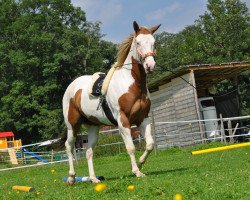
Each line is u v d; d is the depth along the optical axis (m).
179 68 26.64
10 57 63.41
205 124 29.06
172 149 22.03
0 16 68.06
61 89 64.81
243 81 45.69
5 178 18.39
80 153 27.19
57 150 11.34
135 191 6.89
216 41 54.97
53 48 64.88
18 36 65.44
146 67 9.04
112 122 9.92
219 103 32.34
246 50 55.16
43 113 60.19
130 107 9.31
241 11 55.97
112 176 11.55
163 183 7.37
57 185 10.93
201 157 15.11
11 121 62.16
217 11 57.41
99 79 10.02
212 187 6.36
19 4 69.25
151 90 33.34
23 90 63.75
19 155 37.88
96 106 9.93
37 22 66.62
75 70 64.38
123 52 9.57
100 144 27.09
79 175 13.94
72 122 10.65
